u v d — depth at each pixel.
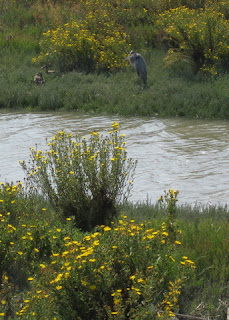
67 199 12.28
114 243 8.41
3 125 27.38
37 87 34.34
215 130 25.92
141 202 16.38
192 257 10.35
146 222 10.02
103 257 8.07
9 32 43.94
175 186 18.05
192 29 35.94
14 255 9.86
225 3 42.53
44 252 10.29
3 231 9.91
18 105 32.38
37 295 7.75
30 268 9.86
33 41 42.59
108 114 30.23
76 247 8.22
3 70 38.12
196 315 8.95
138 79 34.53
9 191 11.52
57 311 7.71
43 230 10.75
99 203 12.37
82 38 38.22
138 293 7.54
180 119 28.69
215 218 14.14
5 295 8.77
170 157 21.31
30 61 39.97
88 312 7.82
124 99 31.55
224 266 10.06
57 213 12.39
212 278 9.99
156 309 8.23
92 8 44.47
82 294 7.76
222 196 17.11
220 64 36.00
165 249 9.67
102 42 39.00
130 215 13.92
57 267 8.23
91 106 31.27
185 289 9.54
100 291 7.89
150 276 7.93
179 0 44.28
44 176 12.55
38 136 24.92
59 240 10.21
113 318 7.57
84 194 12.37
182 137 24.59
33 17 46.25
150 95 31.55
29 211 12.00
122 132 25.59
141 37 41.47
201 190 17.67
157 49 41.00
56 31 39.88
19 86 34.22
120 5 45.28
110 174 12.66
